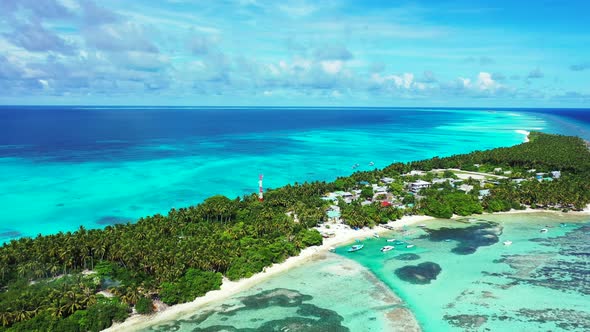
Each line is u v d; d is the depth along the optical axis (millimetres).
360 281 96062
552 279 96938
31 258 90500
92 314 75812
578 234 126625
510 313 82562
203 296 88062
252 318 80312
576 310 83375
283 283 94750
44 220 142875
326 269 102250
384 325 78500
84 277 88312
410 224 136875
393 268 103250
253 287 92625
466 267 103812
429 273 100375
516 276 98750
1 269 85938
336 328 77438
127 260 91938
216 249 98875
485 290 92000
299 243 112125
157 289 85688
